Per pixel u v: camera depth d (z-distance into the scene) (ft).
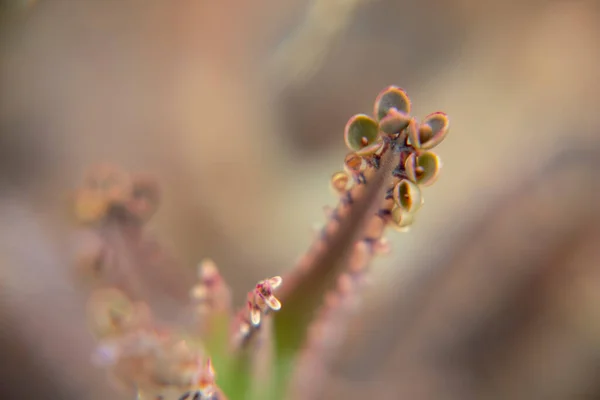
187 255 0.69
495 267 0.68
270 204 0.73
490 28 0.73
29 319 0.61
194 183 0.71
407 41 0.71
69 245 0.62
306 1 0.69
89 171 0.63
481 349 0.69
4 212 0.63
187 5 0.68
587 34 0.73
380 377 0.66
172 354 0.51
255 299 0.47
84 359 0.61
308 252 0.49
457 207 0.70
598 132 0.69
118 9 0.66
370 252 0.47
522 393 0.69
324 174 0.73
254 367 0.53
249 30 0.70
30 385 0.61
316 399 0.56
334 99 0.71
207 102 0.71
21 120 0.65
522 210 0.68
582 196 0.67
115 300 0.60
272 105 0.72
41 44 0.65
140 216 0.62
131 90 0.68
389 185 0.43
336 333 0.53
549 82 0.73
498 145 0.71
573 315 0.68
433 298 0.68
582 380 0.69
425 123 0.42
